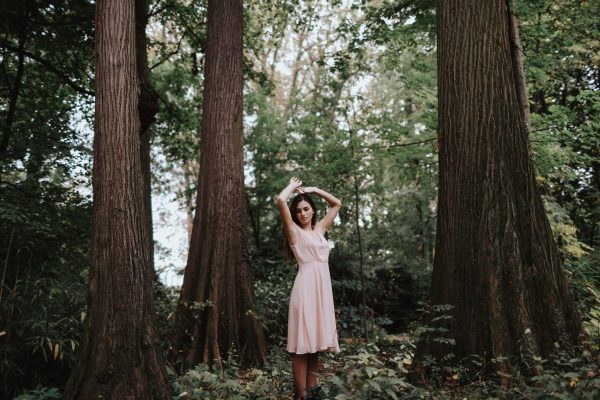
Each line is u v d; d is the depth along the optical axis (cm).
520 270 432
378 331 934
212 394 388
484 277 434
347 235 1222
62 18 824
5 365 462
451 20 492
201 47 1173
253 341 630
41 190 730
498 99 466
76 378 360
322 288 397
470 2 485
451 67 485
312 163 1245
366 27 985
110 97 401
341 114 943
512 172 456
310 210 425
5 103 883
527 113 655
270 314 761
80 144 864
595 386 300
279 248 1290
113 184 388
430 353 445
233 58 706
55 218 661
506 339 416
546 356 412
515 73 658
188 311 627
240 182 680
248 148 1331
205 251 645
